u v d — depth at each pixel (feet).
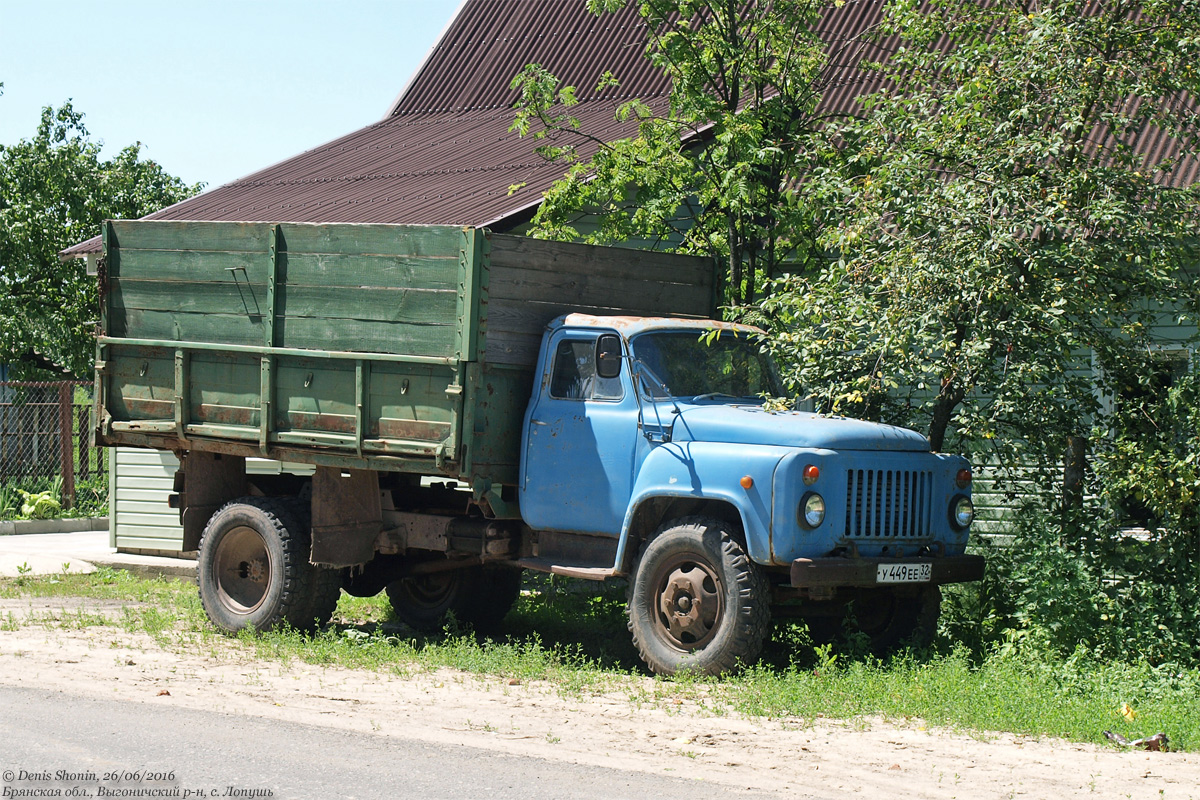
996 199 30.27
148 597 40.63
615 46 62.95
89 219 107.04
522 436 30.94
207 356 33.53
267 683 26.14
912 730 23.00
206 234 33.50
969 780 19.56
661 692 25.76
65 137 109.50
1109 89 31.35
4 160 106.01
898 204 31.37
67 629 33.09
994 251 29.09
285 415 32.22
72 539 63.26
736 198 37.68
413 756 19.92
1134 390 32.17
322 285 31.60
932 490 29.32
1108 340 31.19
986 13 34.42
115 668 27.27
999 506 33.81
